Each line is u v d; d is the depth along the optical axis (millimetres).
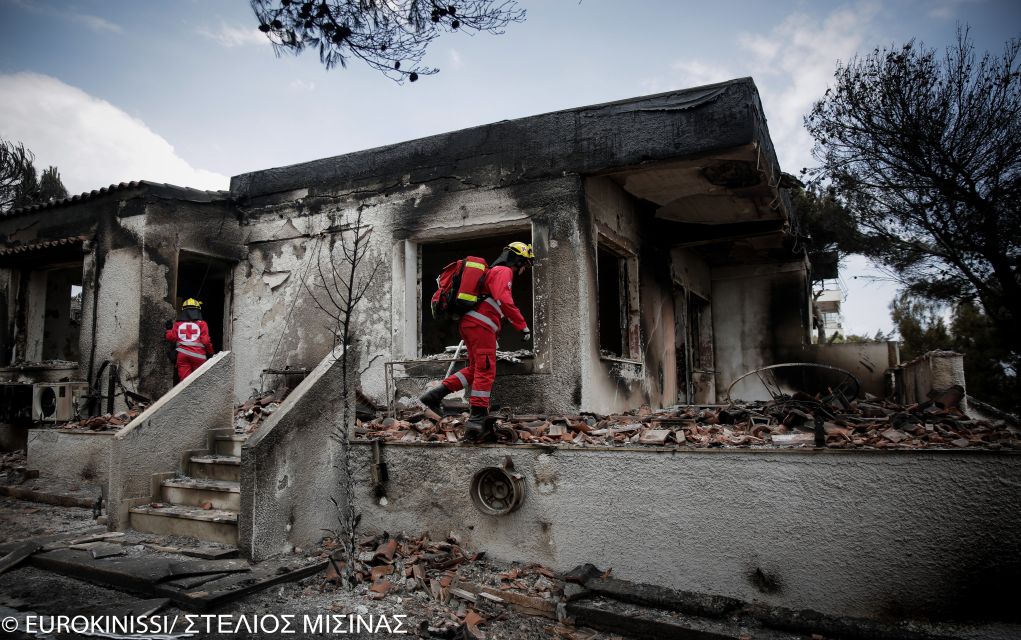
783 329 11352
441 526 4805
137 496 5109
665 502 4074
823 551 3684
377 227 7734
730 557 3887
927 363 7453
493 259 10734
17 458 7426
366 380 7555
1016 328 10570
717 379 11719
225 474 5262
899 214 10297
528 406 6609
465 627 3668
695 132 6172
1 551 4523
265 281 8477
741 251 10750
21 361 8805
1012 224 9281
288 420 4672
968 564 3418
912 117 9539
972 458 3457
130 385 7672
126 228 7969
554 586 4148
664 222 9211
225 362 5969
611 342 9062
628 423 5562
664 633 3609
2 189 14281
